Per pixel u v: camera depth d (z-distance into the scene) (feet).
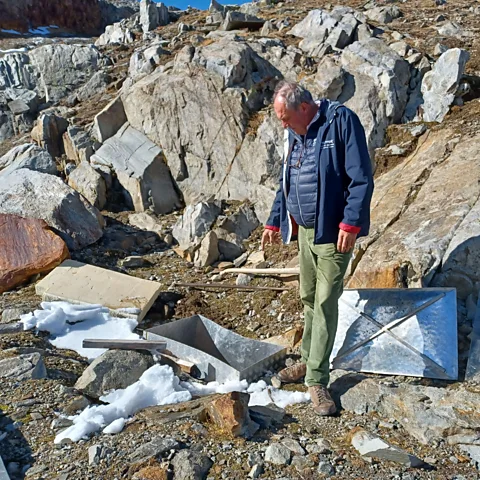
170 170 25.21
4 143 31.55
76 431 10.18
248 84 24.35
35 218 20.04
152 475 9.05
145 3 42.27
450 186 17.06
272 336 15.21
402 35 28.25
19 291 17.98
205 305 17.24
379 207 17.74
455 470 9.41
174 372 12.82
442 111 21.68
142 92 25.99
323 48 25.64
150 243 21.81
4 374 12.14
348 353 12.75
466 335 12.92
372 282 14.75
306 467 9.36
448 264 14.28
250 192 22.84
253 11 40.98
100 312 15.90
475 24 31.91
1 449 9.97
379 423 10.81
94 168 25.29
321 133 10.48
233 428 10.07
